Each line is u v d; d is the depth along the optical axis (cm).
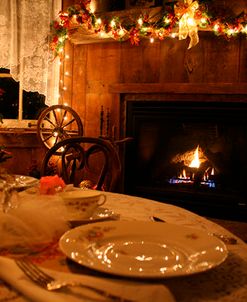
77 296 52
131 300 52
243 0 298
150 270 61
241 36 304
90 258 66
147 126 343
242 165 317
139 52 336
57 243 77
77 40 350
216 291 59
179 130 334
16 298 54
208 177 329
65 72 365
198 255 67
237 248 77
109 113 350
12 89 394
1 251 72
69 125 367
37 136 344
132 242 74
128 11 334
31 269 60
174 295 57
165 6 318
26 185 125
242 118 308
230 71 310
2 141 353
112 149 171
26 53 364
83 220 87
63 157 184
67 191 106
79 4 341
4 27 364
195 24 294
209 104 316
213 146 326
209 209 322
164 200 337
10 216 77
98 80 353
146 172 348
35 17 363
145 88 330
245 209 312
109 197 126
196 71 319
